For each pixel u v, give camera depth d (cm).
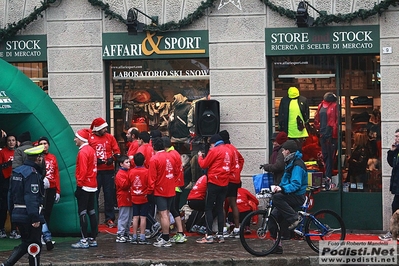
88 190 1268
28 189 1034
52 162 1298
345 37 1468
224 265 1163
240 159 1392
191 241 1341
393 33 1450
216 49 1513
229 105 1511
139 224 1393
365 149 1488
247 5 1499
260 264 1166
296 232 1198
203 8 1498
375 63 1480
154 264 1154
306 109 1505
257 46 1499
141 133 1370
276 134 1365
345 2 1463
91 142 1448
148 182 1273
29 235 1046
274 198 1188
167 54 1532
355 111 1491
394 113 1453
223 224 1322
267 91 1510
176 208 1411
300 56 1505
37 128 1361
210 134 1432
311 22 1476
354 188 1491
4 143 1391
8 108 1330
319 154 1502
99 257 1192
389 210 1455
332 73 1496
